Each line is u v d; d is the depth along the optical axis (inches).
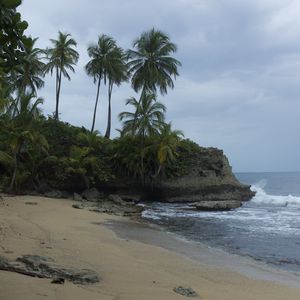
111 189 1667.1
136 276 437.7
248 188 1791.3
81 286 358.6
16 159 1466.5
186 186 1658.5
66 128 1769.2
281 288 437.4
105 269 457.7
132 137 1675.7
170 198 1659.7
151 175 1654.8
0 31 270.4
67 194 1561.3
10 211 992.9
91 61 1951.3
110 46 1951.3
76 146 1692.9
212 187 1688.0
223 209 1349.7
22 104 1486.2
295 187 3095.5
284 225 983.0
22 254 482.3
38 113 1649.9
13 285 332.2
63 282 356.5
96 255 544.1
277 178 4781.0
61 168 1576.0
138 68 1835.6
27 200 1262.3
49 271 383.2
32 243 581.6
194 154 1760.6
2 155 1370.6
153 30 1838.1
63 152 1686.8
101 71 1952.5
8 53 283.6
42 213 1010.7
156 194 1688.0
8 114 1540.4
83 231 778.2
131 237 758.5
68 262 470.3
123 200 1539.1
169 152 1592.0
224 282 452.4
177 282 428.1
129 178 1669.5
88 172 1617.9
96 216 1045.2
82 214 1055.0
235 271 512.4
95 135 1718.8
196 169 1718.8
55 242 616.7
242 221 1056.8
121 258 540.7
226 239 778.8
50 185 1573.6
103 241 677.9
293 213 1248.2
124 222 978.1
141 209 1322.6
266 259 600.7
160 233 831.7
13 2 257.8
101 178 1611.7
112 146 1694.1
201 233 853.2
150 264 520.1
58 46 1921.8
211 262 565.0
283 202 1630.2
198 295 375.2
